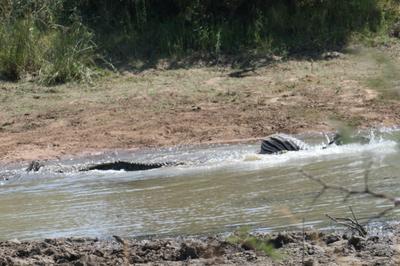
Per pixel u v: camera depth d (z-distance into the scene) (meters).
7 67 43.22
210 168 27.44
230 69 43.62
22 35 44.47
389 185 21.81
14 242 18.28
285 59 44.25
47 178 28.50
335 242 16.86
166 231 19.20
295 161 27.25
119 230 19.69
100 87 41.78
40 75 42.66
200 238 18.22
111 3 49.47
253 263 15.48
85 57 44.47
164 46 45.94
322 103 36.88
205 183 24.80
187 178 25.95
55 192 25.62
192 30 46.75
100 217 21.33
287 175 24.89
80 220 21.17
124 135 34.28
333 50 44.91
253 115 35.91
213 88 40.41
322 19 47.22
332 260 15.28
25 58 43.72
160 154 31.55
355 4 48.38
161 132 34.38
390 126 32.81
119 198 23.67
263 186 23.52
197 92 39.88
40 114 37.53
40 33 45.53
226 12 48.28
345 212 19.53
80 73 42.91
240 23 47.56
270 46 45.38
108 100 39.22
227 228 19.00
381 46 44.78
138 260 16.45
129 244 17.84
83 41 45.19
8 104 39.41
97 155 32.19
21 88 41.62
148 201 22.86
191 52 45.50
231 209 20.89
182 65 44.44
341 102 36.72
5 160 31.98
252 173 25.77
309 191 22.19
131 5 49.25
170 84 41.59
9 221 21.72
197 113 36.62
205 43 45.75
